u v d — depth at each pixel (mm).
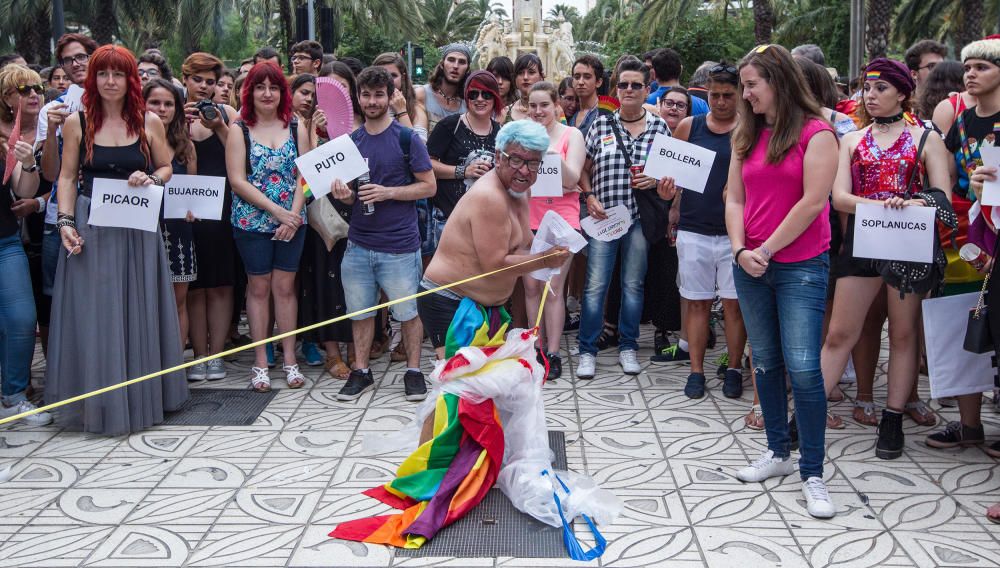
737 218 4164
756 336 4258
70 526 3908
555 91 5934
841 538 3754
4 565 3553
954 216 4242
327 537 3775
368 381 5871
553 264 4125
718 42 30641
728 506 4074
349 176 5457
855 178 4566
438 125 6141
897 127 4500
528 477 4023
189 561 3580
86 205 4969
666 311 6656
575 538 3723
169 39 26875
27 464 4637
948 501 4113
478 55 19703
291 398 5738
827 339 4707
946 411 5414
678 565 3525
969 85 4512
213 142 6051
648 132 6102
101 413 5004
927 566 3518
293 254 5895
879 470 4488
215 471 4508
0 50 26062
